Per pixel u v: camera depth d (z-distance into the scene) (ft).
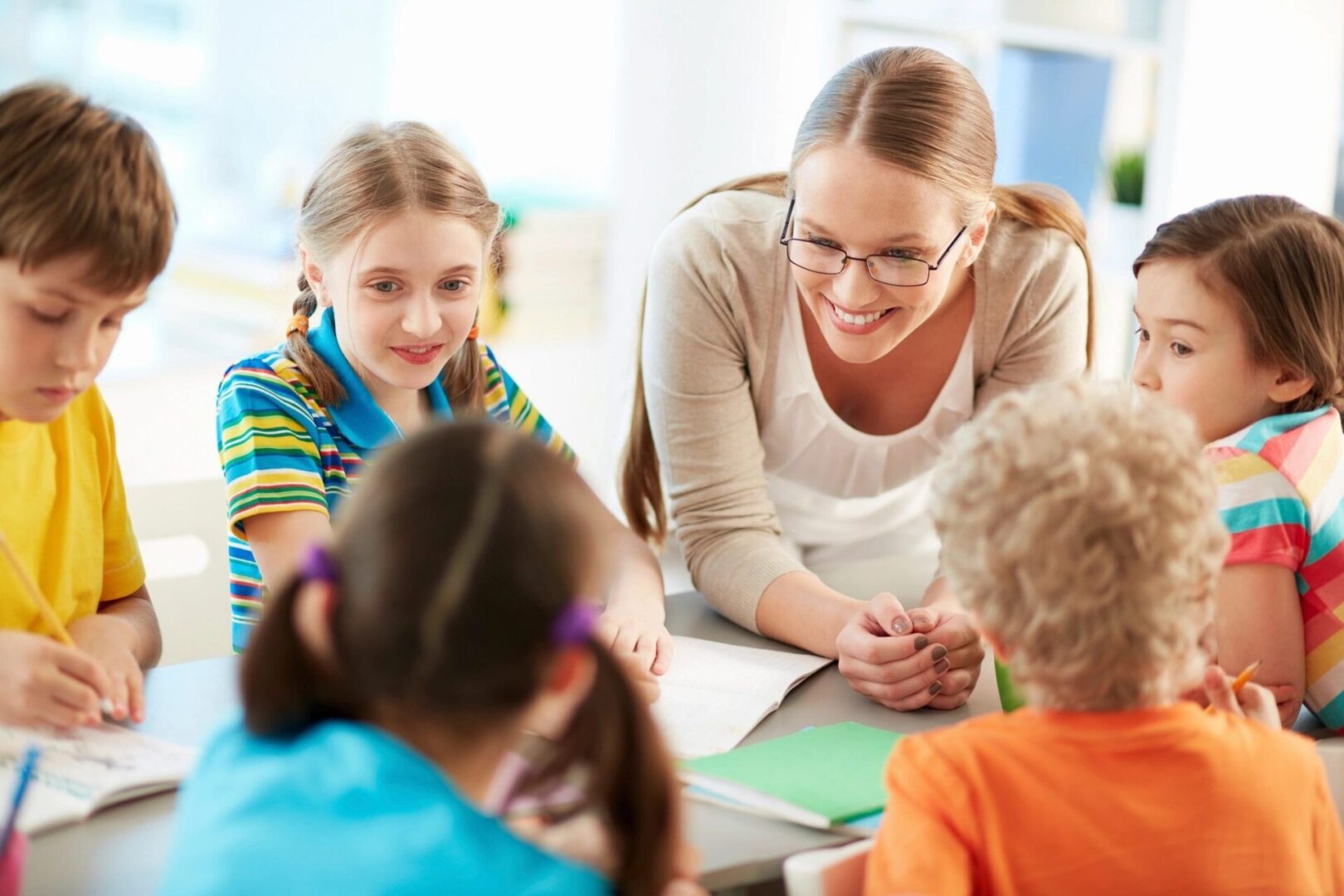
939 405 5.70
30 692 3.62
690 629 5.13
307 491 4.85
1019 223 5.55
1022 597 3.15
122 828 3.37
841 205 4.59
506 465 2.66
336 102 10.62
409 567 2.58
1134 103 9.41
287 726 2.78
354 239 4.85
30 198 3.50
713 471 5.52
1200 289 4.36
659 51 11.35
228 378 5.07
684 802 3.58
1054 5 9.29
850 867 3.20
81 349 3.68
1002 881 3.09
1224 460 4.23
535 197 11.68
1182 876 3.06
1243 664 4.10
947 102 4.66
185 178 9.90
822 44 9.65
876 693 4.43
